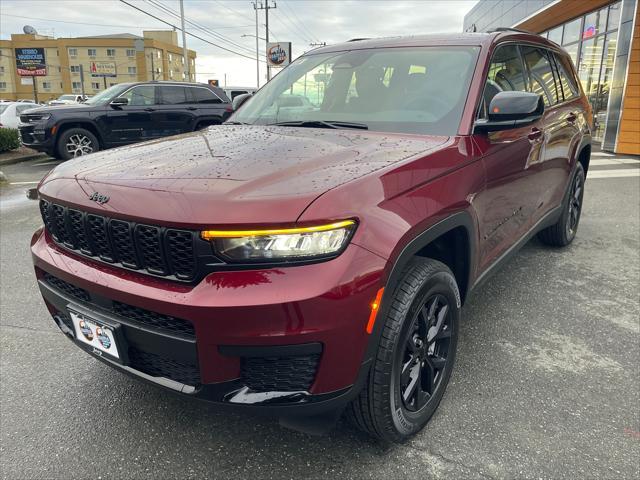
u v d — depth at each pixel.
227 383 1.68
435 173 2.07
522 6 17.89
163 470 2.01
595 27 13.64
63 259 2.04
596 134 13.69
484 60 2.70
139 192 1.77
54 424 2.29
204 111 11.57
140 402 2.45
